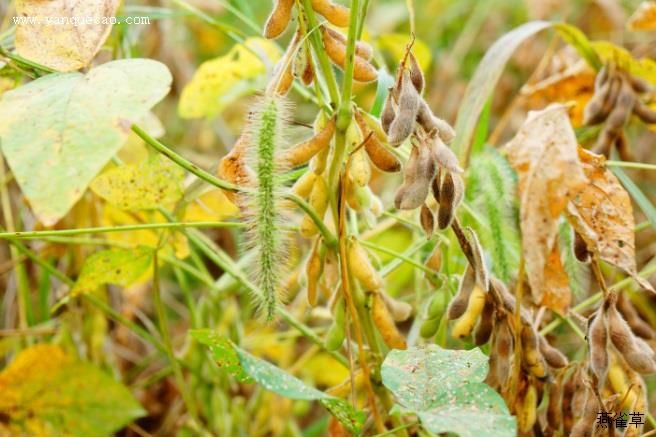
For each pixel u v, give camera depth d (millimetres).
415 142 960
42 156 874
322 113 996
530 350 1003
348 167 962
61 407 1188
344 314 1018
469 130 1116
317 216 982
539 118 951
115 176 1065
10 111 896
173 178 1073
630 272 1000
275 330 1383
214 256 1135
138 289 1344
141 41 1591
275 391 917
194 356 1278
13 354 1357
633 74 1197
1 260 1429
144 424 1372
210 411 1275
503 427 900
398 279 1364
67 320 1279
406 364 946
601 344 975
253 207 966
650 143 1522
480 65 1140
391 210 1285
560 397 1024
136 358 1394
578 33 1199
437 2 1979
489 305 1003
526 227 943
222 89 1276
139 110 890
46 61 961
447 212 962
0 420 1181
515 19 1913
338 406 942
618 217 1005
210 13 1792
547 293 1009
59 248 1293
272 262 954
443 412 916
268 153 947
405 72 950
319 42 985
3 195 1293
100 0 974
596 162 1005
